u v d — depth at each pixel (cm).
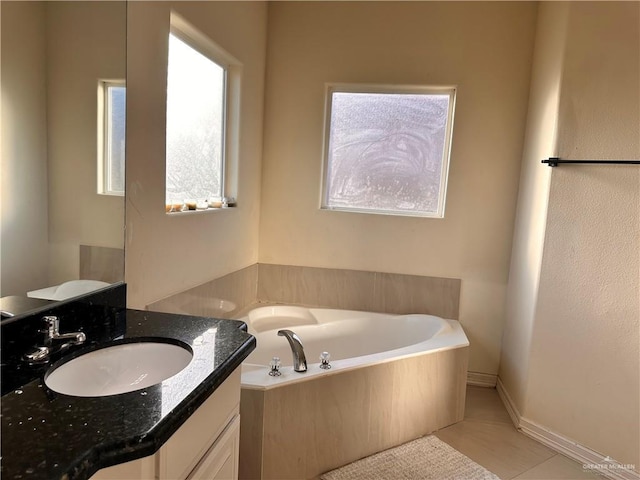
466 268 284
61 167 122
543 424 220
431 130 286
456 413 236
